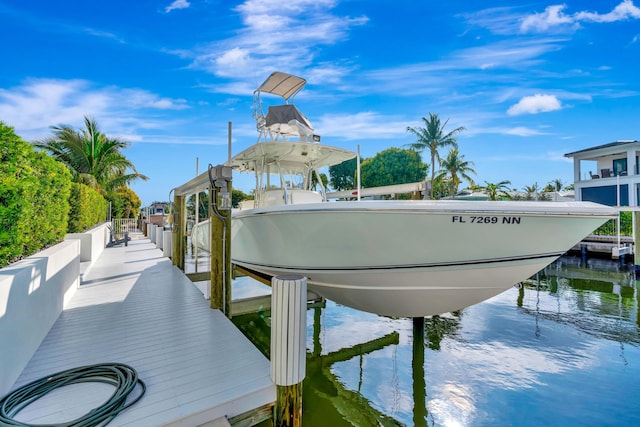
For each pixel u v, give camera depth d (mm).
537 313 6316
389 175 27969
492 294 3365
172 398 2172
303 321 2209
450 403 3447
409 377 3998
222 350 2928
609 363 4266
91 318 3807
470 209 2730
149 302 4504
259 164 5320
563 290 8164
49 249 4035
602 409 3291
